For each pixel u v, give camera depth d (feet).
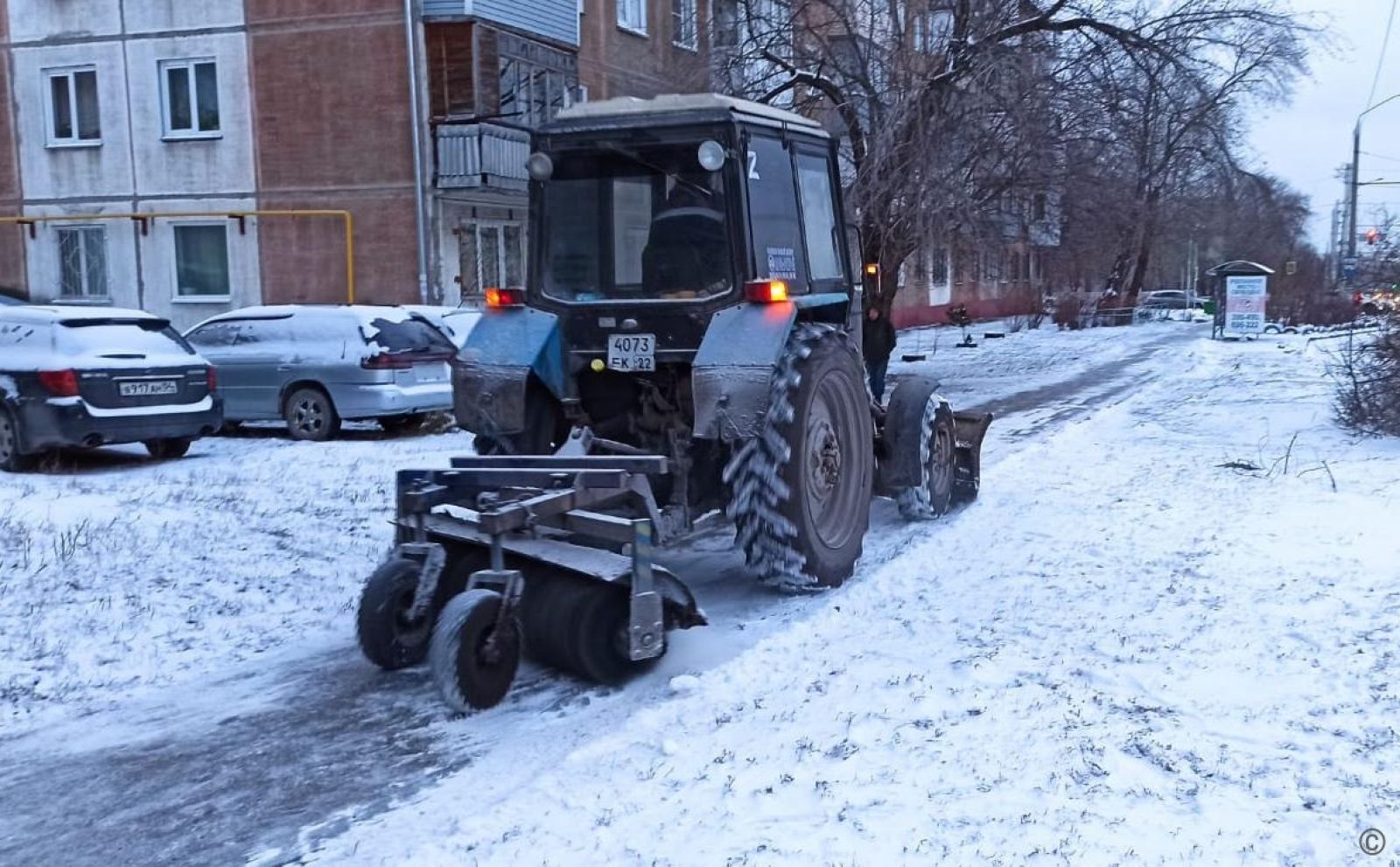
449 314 51.49
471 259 76.79
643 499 18.79
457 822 13.92
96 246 79.00
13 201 79.82
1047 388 65.92
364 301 73.67
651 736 15.89
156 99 76.02
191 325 77.25
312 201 73.92
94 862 13.47
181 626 22.13
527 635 18.74
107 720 17.83
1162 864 11.93
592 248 23.09
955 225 58.54
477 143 71.15
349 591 24.45
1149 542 25.63
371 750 16.35
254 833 13.98
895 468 27.84
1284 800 13.29
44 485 35.27
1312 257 143.64
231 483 35.76
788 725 16.01
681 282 22.54
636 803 13.89
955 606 21.38
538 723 17.12
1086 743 14.90
